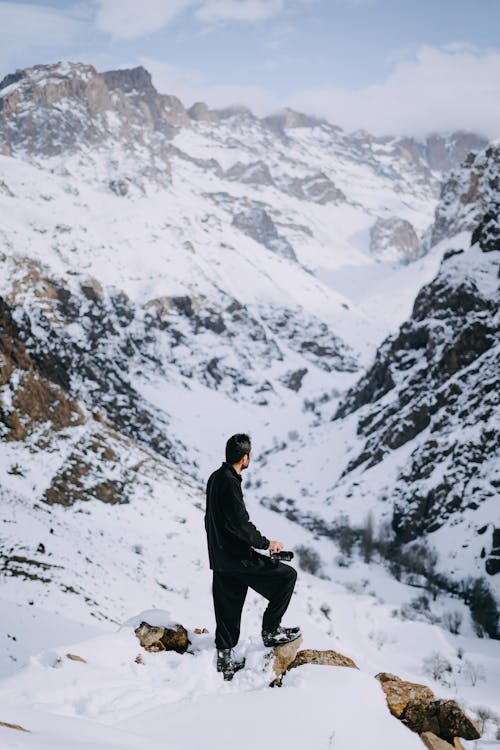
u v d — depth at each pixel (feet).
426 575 539.70
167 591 361.71
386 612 412.98
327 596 422.00
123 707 29.45
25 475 449.48
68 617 263.29
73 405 569.23
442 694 281.33
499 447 625.00
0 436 473.26
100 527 434.71
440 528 593.83
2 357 510.17
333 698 30.01
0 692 28.76
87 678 30.94
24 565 306.35
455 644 387.34
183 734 27.45
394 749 27.84
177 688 31.99
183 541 466.70
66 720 25.41
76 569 328.49
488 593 484.33
